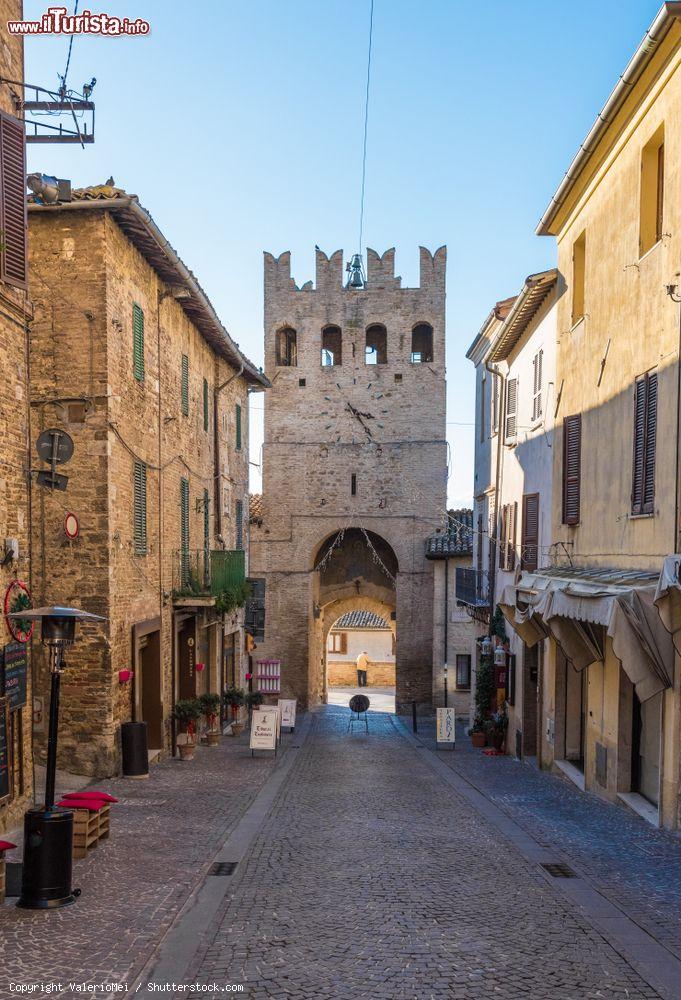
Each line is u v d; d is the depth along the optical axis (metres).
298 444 39.16
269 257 39.59
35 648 15.93
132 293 17.69
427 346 40.53
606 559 15.34
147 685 19.23
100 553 15.91
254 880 9.27
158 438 19.67
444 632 37.22
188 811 13.35
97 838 10.55
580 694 18.98
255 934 7.43
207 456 25.64
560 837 11.84
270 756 21.50
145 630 18.11
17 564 12.16
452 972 6.57
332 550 41.91
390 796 15.72
